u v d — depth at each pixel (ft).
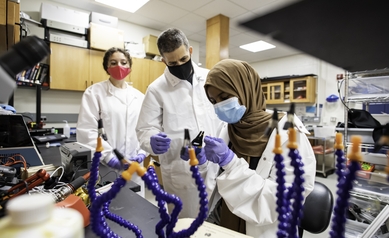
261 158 2.97
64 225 0.88
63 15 9.44
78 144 3.77
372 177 4.36
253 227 2.78
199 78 4.81
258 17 0.60
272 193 2.58
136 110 6.23
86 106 5.58
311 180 2.62
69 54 9.80
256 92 3.32
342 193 0.86
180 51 4.23
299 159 1.05
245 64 3.26
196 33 13.99
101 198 1.14
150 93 4.68
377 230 4.85
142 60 11.74
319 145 13.87
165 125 4.50
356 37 0.58
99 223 1.22
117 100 5.98
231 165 2.84
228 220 3.10
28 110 9.91
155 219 2.27
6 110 4.70
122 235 1.98
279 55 17.90
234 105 3.03
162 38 4.18
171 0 10.08
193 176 1.24
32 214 0.84
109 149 4.30
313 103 16.49
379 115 4.97
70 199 1.99
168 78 4.67
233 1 10.07
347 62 0.65
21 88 9.71
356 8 0.55
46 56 1.03
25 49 0.93
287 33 0.60
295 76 16.47
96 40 10.09
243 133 3.22
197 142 2.72
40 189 2.38
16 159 3.88
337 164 1.00
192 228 1.28
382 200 4.52
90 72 10.32
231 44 15.23
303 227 3.25
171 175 4.54
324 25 0.57
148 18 11.96
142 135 4.47
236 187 2.76
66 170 3.23
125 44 11.49
